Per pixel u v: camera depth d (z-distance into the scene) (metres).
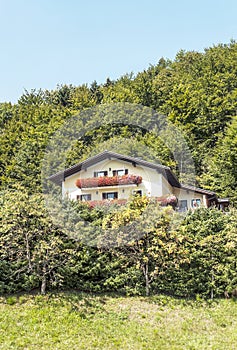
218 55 52.16
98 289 12.98
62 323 10.88
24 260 12.87
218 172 29.53
